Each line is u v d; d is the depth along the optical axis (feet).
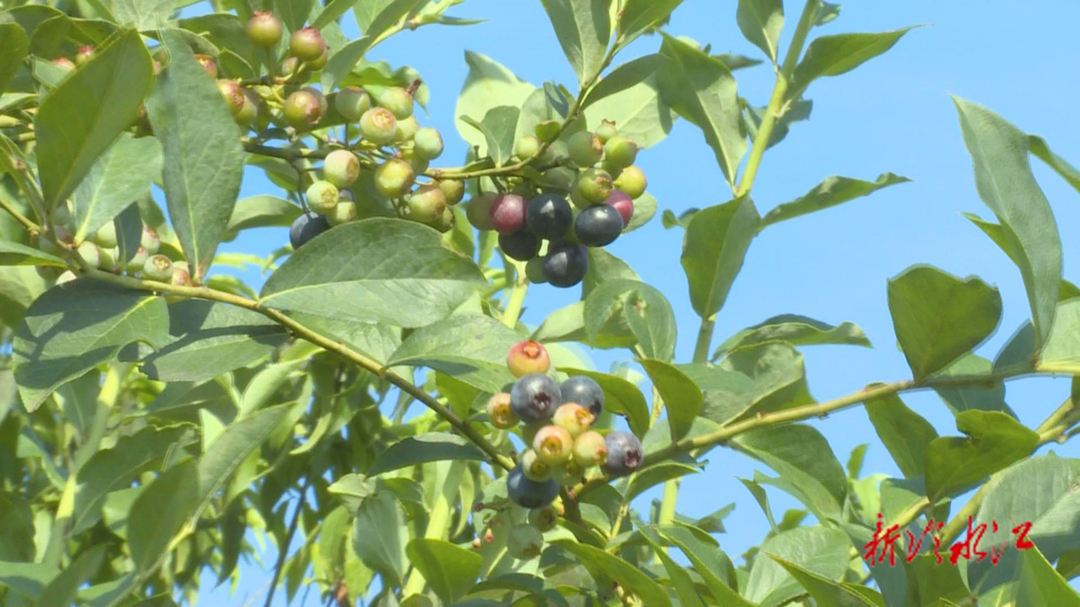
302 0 2.64
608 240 2.61
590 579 2.73
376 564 2.60
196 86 2.37
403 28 2.94
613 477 2.44
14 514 2.71
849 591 2.21
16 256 2.27
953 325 2.37
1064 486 2.44
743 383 2.45
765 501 2.64
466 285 2.39
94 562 2.35
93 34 2.65
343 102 2.59
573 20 2.62
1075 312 2.45
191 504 2.43
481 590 2.57
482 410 2.85
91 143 2.25
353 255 2.39
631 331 2.59
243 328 2.45
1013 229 2.36
